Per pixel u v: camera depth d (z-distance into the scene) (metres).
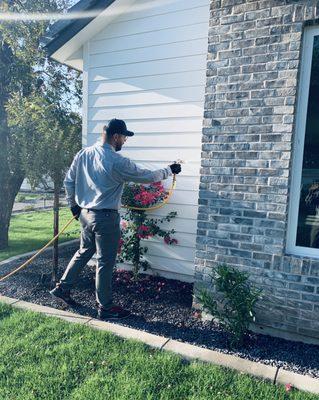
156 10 4.97
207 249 3.82
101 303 3.77
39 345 3.14
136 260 5.04
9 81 7.21
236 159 3.61
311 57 3.31
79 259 4.01
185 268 4.99
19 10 7.20
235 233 3.65
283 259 3.40
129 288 4.71
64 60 6.28
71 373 2.77
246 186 3.57
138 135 5.25
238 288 3.27
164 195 4.98
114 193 3.72
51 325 3.48
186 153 4.91
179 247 5.02
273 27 3.36
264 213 3.49
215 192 3.75
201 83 4.73
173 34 4.88
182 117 4.90
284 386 2.63
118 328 3.45
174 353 3.02
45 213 13.25
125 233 5.15
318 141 3.34
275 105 3.39
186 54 4.81
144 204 4.81
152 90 5.10
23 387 2.60
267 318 3.51
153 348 3.10
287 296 3.41
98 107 5.57
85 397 2.49
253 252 3.56
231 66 3.59
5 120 6.80
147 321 3.76
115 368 2.83
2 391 2.56
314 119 3.35
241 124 3.57
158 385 2.63
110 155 3.64
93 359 2.93
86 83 5.63
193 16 4.73
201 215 3.84
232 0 3.55
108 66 5.43
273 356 3.12
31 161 4.79
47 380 2.68
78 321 3.60
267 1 3.38
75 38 5.46
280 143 3.38
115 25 5.31
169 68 4.95
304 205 3.43
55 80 9.66
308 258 3.31
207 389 2.60
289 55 3.30
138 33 5.14
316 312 3.29
